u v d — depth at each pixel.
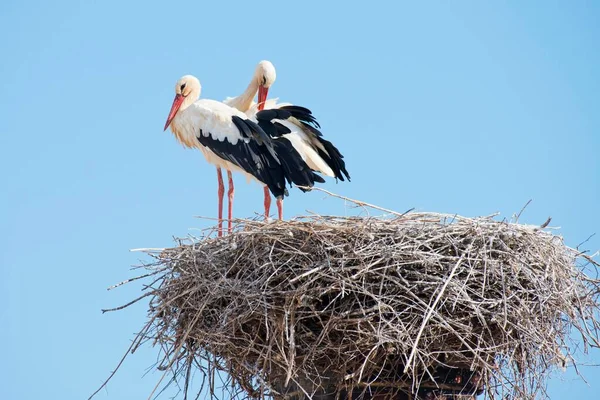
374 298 12.97
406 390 13.62
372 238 13.52
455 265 13.19
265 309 13.09
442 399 13.61
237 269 13.85
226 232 14.73
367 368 13.50
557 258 14.00
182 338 13.82
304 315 13.26
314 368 13.57
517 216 14.07
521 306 13.23
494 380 13.59
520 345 13.39
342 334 13.29
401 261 13.31
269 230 13.77
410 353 13.02
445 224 13.80
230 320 13.31
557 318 13.61
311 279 13.14
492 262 13.38
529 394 13.38
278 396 13.98
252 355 13.97
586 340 13.60
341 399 13.57
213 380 14.12
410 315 13.02
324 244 13.51
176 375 14.00
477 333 13.41
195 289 13.77
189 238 14.45
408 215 13.97
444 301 13.02
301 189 18.52
